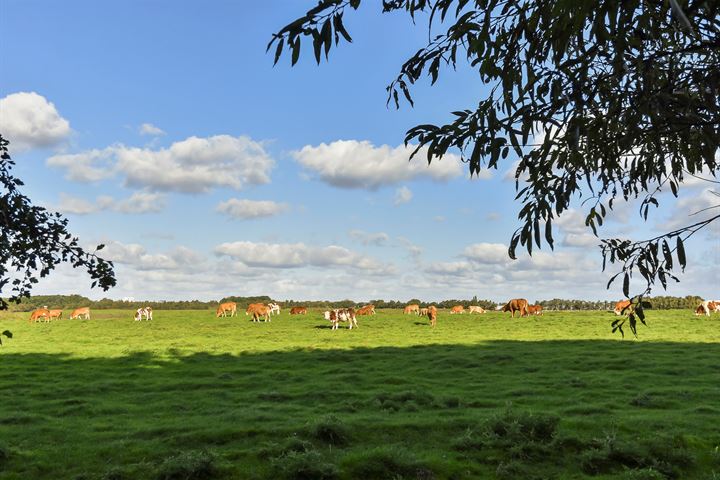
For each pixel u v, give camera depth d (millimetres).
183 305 136625
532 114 3943
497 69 4270
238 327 54406
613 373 24578
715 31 3678
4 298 6363
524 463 12930
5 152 6469
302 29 3695
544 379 23422
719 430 14602
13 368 28047
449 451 13703
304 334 45906
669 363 26625
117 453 13578
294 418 16406
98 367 28328
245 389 22156
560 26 3648
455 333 45500
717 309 62531
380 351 33875
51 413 18000
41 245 6555
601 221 5648
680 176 5438
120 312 95938
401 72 4574
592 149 4609
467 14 4012
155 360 30812
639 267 4477
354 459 12680
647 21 3713
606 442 13352
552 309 95938
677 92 3959
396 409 17844
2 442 13516
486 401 18734
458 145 4191
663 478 11969
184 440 14367
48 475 12391
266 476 12164
